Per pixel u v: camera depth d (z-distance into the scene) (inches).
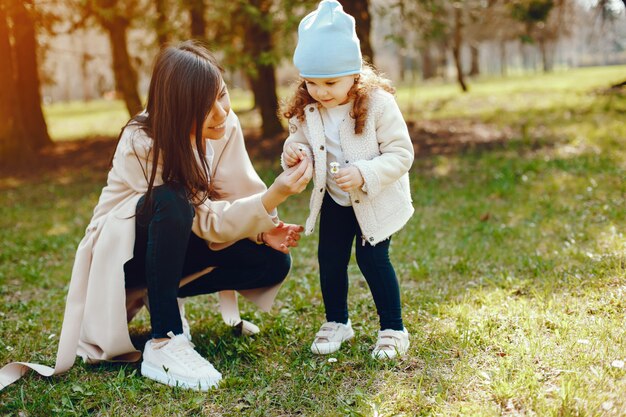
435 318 128.4
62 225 265.0
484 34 940.6
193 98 107.4
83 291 114.2
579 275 143.5
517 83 1101.1
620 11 389.1
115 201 115.6
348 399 98.4
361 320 133.7
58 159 481.4
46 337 136.1
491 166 329.1
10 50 450.0
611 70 1267.2
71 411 100.0
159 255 109.0
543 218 211.8
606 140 374.0
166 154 109.1
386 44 391.9
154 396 104.8
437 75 1594.5
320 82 106.0
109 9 378.9
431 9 389.4
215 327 136.5
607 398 88.9
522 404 91.0
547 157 338.0
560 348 106.7
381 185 107.0
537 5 404.2
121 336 111.3
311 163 111.3
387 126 110.6
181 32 378.9
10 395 108.0
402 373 105.6
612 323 114.1
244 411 98.4
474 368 104.1
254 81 495.8
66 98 1513.3
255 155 417.4
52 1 430.9
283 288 162.4
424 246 192.1
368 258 114.0
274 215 120.7
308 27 107.0
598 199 230.8
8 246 231.0
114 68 430.6
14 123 457.1
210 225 114.7
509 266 163.3
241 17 358.0
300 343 123.6
